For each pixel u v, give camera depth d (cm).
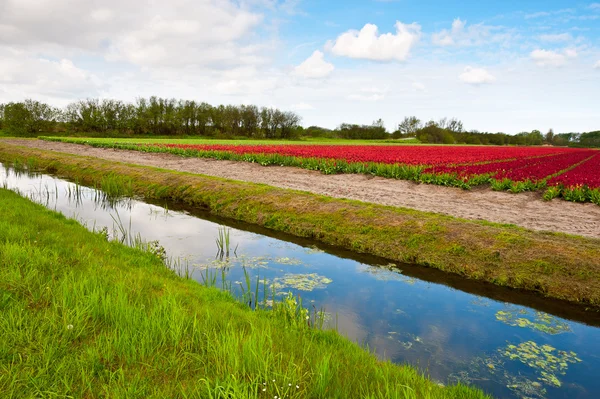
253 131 11756
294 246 1187
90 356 405
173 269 905
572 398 505
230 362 406
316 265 1019
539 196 1700
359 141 11362
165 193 1944
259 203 1571
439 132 12444
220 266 982
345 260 1069
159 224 1413
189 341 459
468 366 574
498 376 551
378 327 689
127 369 398
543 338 671
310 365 435
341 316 724
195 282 784
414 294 849
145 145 4278
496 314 762
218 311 580
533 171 2153
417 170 2094
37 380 361
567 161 3322
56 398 343
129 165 2648
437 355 602
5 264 636
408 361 578
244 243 1209
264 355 427
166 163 2967
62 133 8662
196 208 1714
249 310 653
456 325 710
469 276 952
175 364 411
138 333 457
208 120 11269
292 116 11900
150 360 415
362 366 466
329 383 401
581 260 891
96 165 2698
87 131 9219
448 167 2217
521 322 727
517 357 604
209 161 3039
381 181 2075
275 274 940
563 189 1680
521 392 515
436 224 1162
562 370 571
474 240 1052
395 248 1104
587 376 557
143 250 966
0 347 404
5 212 1072
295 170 2511
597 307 794
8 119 8138
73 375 378
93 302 514
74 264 705
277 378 393
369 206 1403
